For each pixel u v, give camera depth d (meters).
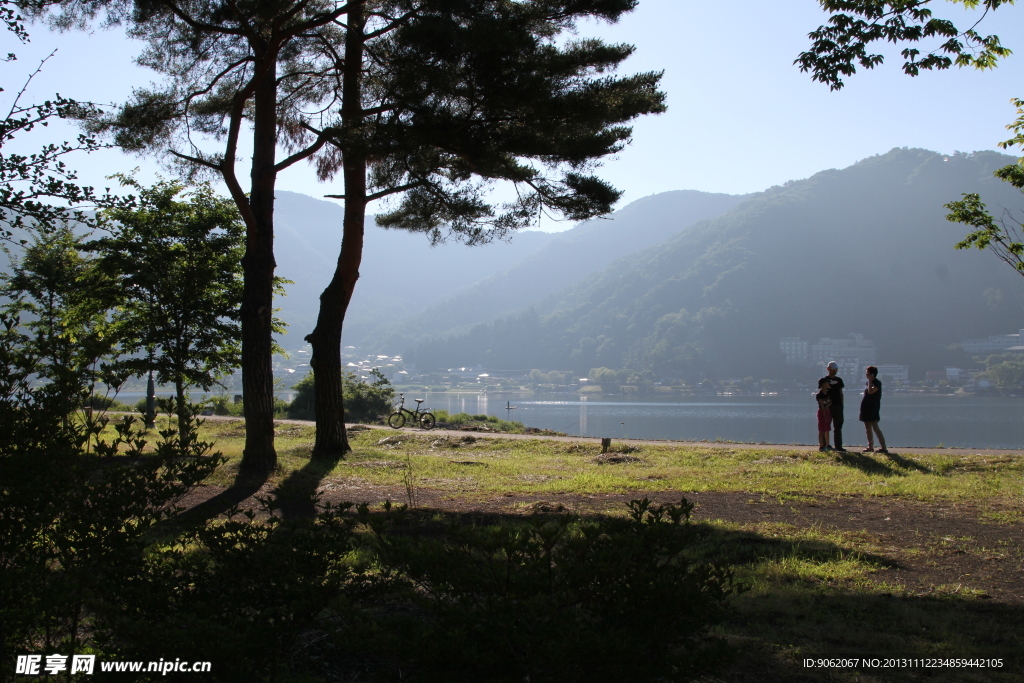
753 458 14.79
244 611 3.18
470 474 13.68
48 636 3.33
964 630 4.68
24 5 6.72
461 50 11.78
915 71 8.81
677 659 2.85
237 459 13.96
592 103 12.35
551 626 2.77
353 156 12.57
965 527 8.37
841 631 4.61
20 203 5.45
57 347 3.80
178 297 18.19
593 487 11.75
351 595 3.31
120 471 3.34
